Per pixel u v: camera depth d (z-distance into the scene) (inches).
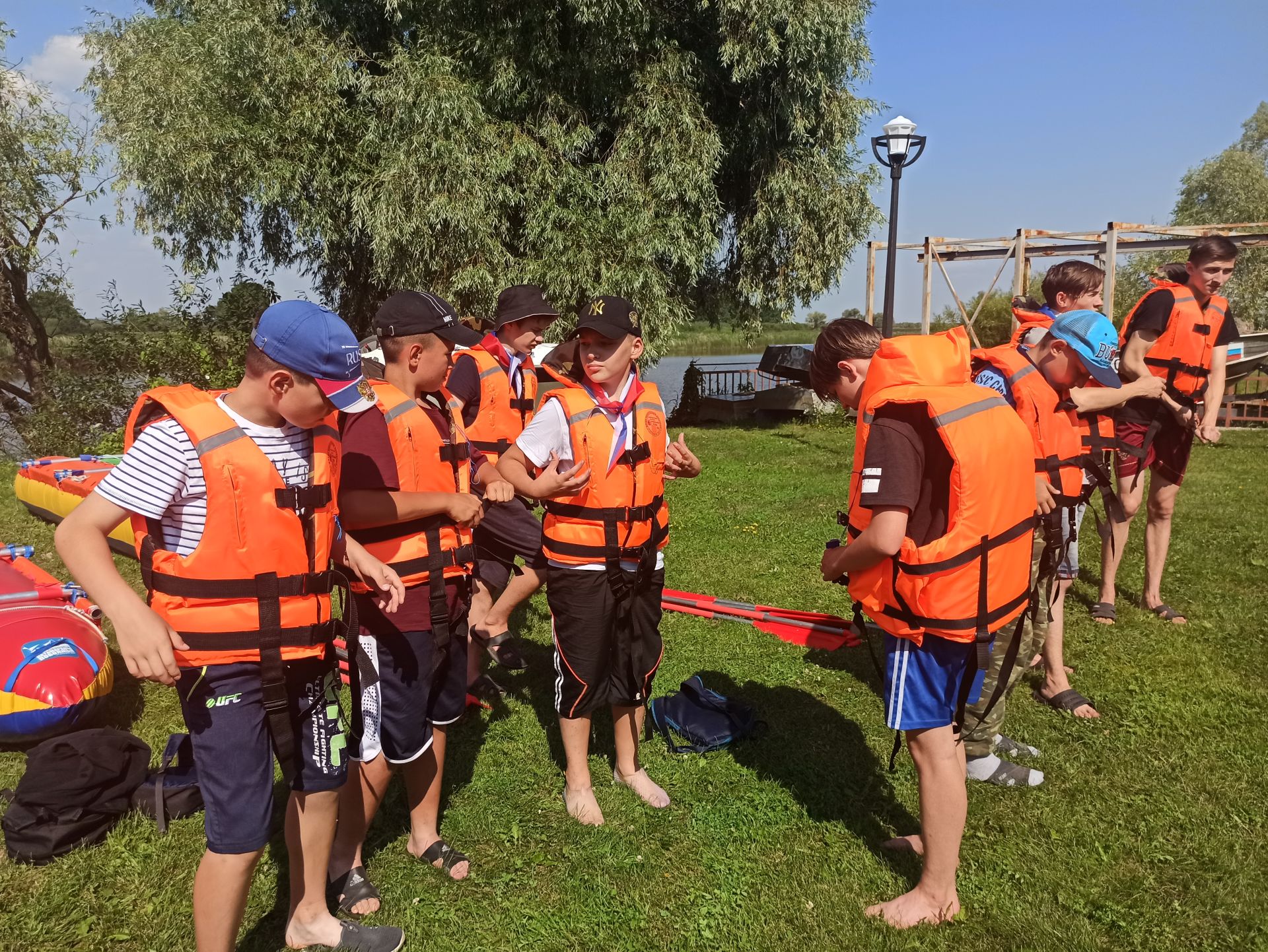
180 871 121.1
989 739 139.1
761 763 150.9
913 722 105.3
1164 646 195.5
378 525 106.3
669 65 604.4
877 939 106.8
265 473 84.7
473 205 550.9
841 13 601.6
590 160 655.8
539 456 127.5
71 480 315.9
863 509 106.6
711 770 149.3
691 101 607.5
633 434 127.9
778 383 794.8
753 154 686.5
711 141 598.9
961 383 103.5
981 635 99.3
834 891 116.7
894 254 476.7
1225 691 172.2
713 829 131.3
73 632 162.2
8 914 112.8
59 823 124.3
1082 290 159.9
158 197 619.2
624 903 115.3
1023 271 625.6
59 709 150.6
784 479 428.5
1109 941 107.0
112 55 642.2
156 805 130.3
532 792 142.4
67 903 114.4
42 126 641.6
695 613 223.1
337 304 763.4
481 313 576.7
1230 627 207.8
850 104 665.6
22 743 153.3
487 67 601.3
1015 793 138.6
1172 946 105.4
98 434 557.3
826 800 138.9
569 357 132.2
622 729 140.3
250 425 86.0
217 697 85.6
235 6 587.2
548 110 606.2
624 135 607.8
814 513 346.9
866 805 138.1
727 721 158.9
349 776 112.1
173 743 146.2
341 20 653.9
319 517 88.7
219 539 83.1
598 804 137.6
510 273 585.0
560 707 132.5
